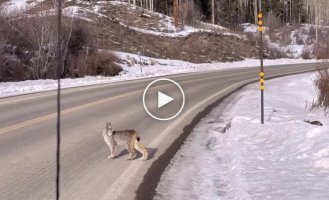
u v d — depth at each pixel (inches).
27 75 1003.9
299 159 291.3
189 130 422.9
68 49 1107.9
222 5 3358.8
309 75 1214.9
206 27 2351.1
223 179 260.4
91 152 326.3
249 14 3986.2
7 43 1015.6
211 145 358.0
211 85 928.3
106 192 237.0
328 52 738.2
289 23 3924.7
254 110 535.5
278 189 224.7
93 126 431.8
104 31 1600.6
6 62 976.9
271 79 1109.7
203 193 234.2
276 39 2920.8
